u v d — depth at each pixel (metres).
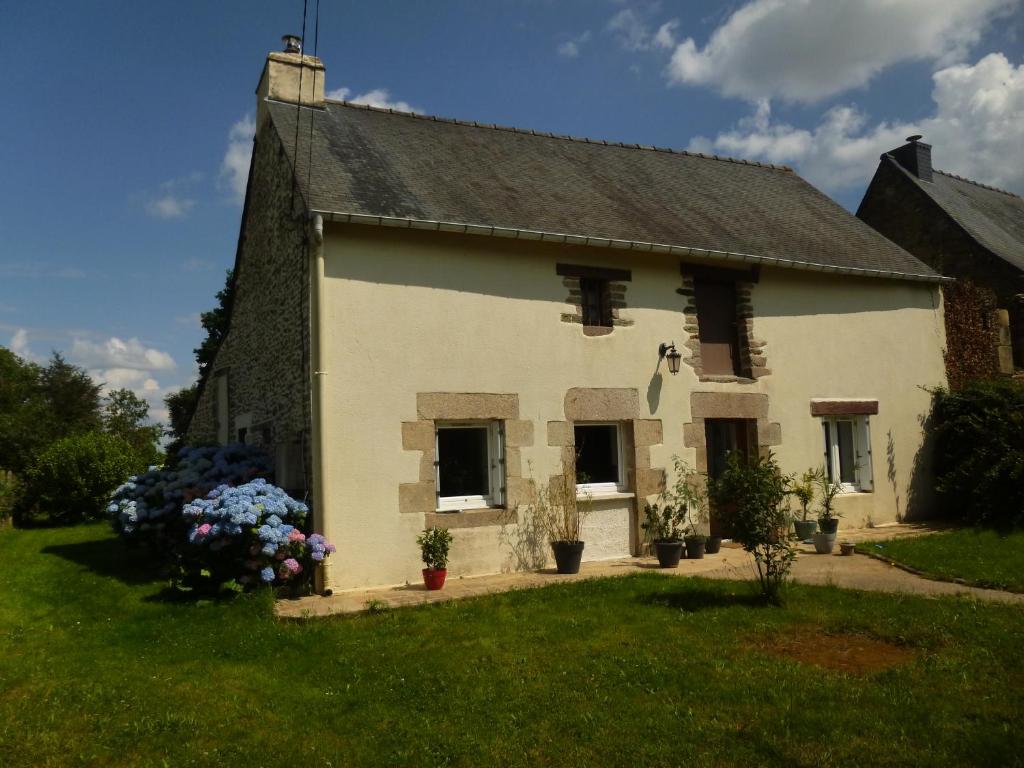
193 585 7.35
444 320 8.70
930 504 12.14
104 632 6.32
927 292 12.66
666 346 10.09
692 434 10.16
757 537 6.64
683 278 10.40
